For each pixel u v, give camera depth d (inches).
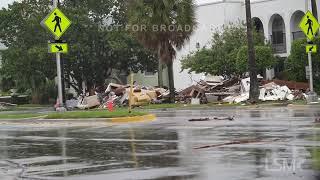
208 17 3720.5
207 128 1248.8
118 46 3671.3
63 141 1144.8
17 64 3870.6
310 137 978.1
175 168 713.6
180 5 2704.2
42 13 3831.2
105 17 3937.0
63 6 3826.3
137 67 4008.4
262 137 1010.7
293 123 1273.4
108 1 3885.3
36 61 3811.5
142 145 994.7
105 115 1622.8
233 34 3230.8
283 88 2591.0
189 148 911.7
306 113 1626.5
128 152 906.7
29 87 4274.1
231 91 2913.4
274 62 3016.7
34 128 1520.7
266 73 3447.3
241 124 1311.5
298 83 2861.7
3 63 4148.6
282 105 2208.4
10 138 1262.3
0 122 1791.3
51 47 1754.4
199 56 3265.3
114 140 1107.3
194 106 2551.7
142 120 1605.6
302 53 2802.7
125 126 1427.2
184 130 1233.4
